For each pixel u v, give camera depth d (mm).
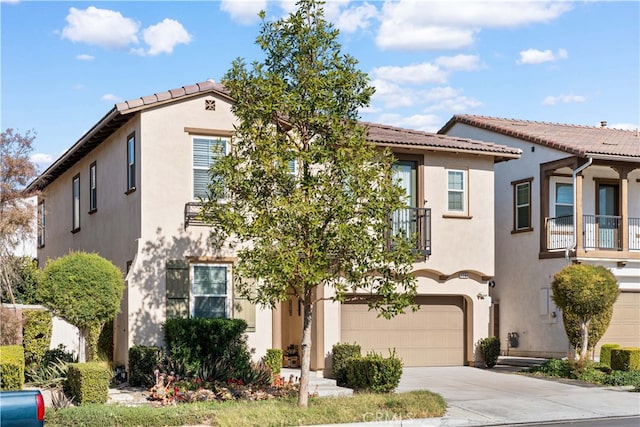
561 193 26766
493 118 30656
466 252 23359
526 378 20781
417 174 22922
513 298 27156
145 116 19281
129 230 20031
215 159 15531
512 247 27359
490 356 23250
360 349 20844
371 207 14641
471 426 14703
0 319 17234
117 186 21266
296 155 14805
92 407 14250
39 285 16672
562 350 24828
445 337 23406
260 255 14453
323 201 14578
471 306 23562
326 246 14633
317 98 14891
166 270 19141
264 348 19750
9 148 18297
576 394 18156
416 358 22984
